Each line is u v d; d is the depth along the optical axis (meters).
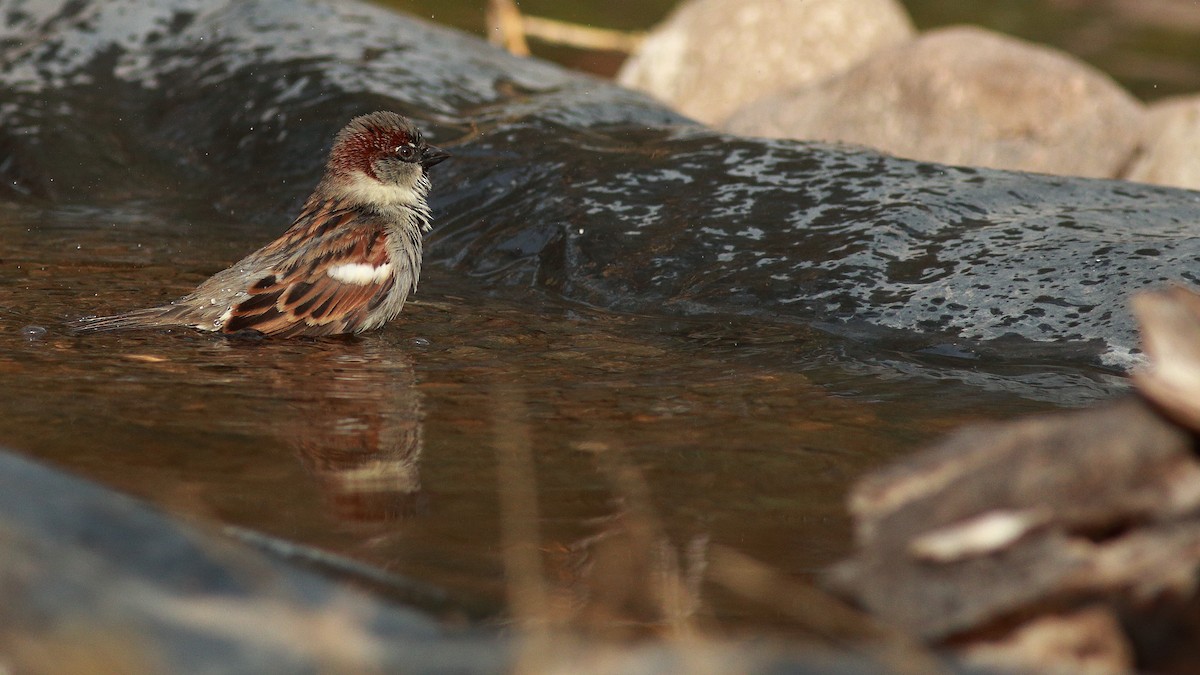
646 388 9.15
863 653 4.13
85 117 17.03
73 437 7.41
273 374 9.33
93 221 14.48
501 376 9.47
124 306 11.05
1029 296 11.12
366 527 6.16
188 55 17.98
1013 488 4.54
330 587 4.62
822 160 14.25
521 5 35.00
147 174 16.25
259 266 11.25
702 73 25.23
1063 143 19.94
